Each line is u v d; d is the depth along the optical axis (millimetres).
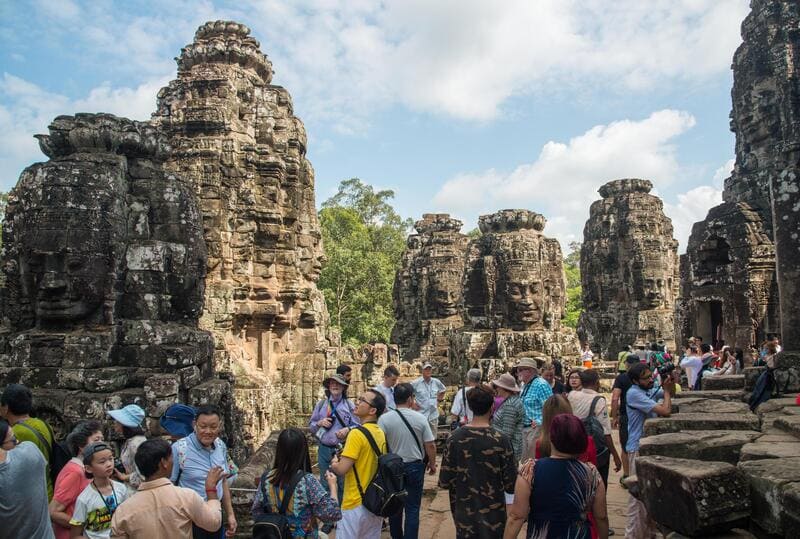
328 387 9023
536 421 8266
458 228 40969
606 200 38969
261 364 20875
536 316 24047
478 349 23859
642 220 36562
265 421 18484
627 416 8156
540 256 24672
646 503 5262
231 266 19656
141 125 11008
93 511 5410
